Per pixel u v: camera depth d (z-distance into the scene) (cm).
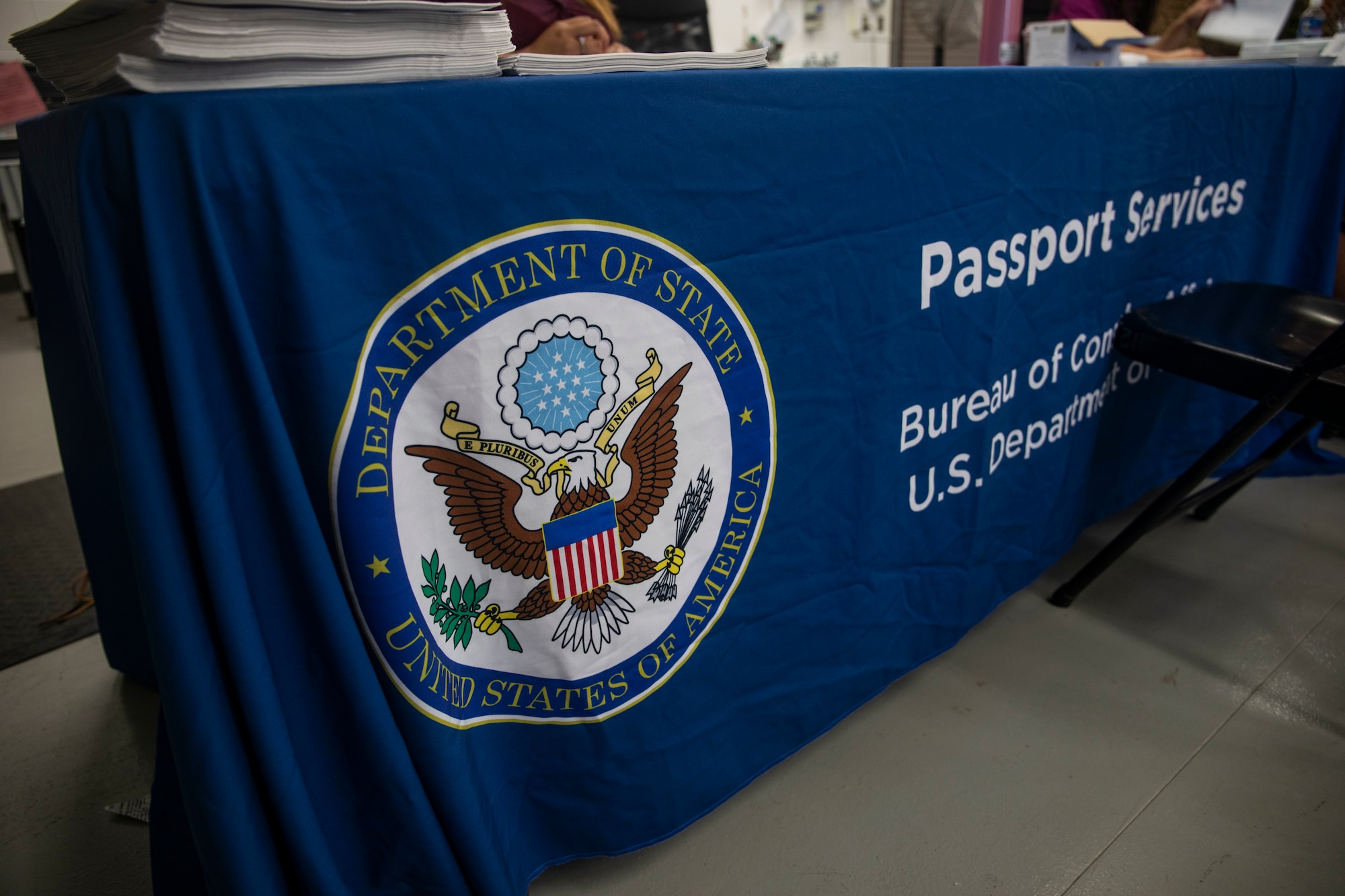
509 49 67
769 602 96
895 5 219
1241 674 121
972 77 99
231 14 50
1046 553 141
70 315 105
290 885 70
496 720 78
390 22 58
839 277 92
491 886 75
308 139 55
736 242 81
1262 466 139
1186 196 147
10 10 331
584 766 85
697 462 85
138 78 50
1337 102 172
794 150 83
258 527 61
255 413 58
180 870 80
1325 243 182
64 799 108
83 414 111
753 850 94
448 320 65
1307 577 144
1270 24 202
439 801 72
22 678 134
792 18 420
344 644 63
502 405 69
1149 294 149
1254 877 87
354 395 61
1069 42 173
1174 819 95
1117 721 112
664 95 72
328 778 69
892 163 93
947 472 115
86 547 122
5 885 94
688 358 81
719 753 95
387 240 60
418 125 59
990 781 102
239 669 60
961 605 124
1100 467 152
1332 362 104
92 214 52
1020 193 111
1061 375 131
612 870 92
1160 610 137
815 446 96
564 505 76
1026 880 88
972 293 109
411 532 67
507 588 74
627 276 74
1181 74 135
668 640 87
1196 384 167
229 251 55
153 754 115
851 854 93
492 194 64
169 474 58
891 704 117
